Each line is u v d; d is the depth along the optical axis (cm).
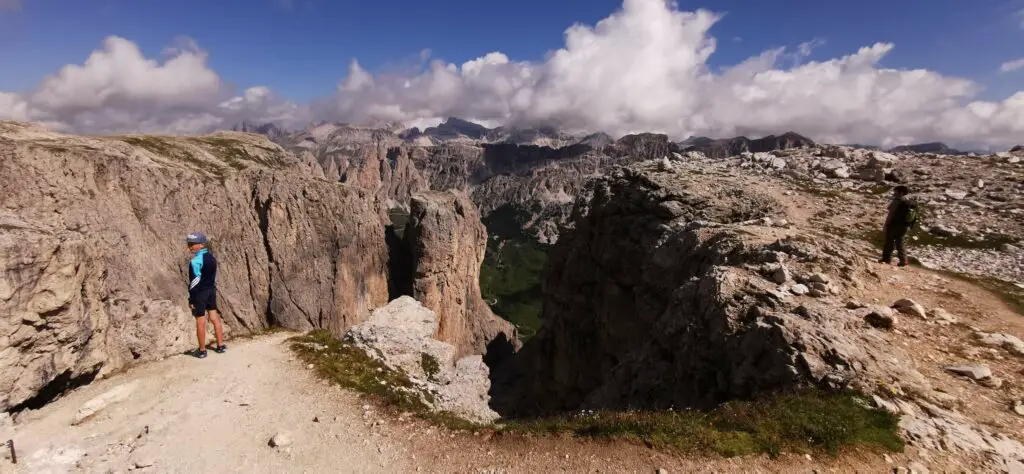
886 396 1364
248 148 12181
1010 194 3819
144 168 7162
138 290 6184
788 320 1669
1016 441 1184
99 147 6969
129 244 6438
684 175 4691
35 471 1192
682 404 2033
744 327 1891
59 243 1708
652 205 4272
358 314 11500
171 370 1883
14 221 1778
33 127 7244
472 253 14588
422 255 12650
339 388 1877
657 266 3612
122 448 1345
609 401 2684
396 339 3005
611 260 4650
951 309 2003
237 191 9300
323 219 10475
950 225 3384
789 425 1280
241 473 1297
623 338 4453
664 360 2358
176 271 7162
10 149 5778
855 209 3788
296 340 2403
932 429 1226
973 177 4350
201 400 1656
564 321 5891
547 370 6494
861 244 3023
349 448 1458
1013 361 1563
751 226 3203
